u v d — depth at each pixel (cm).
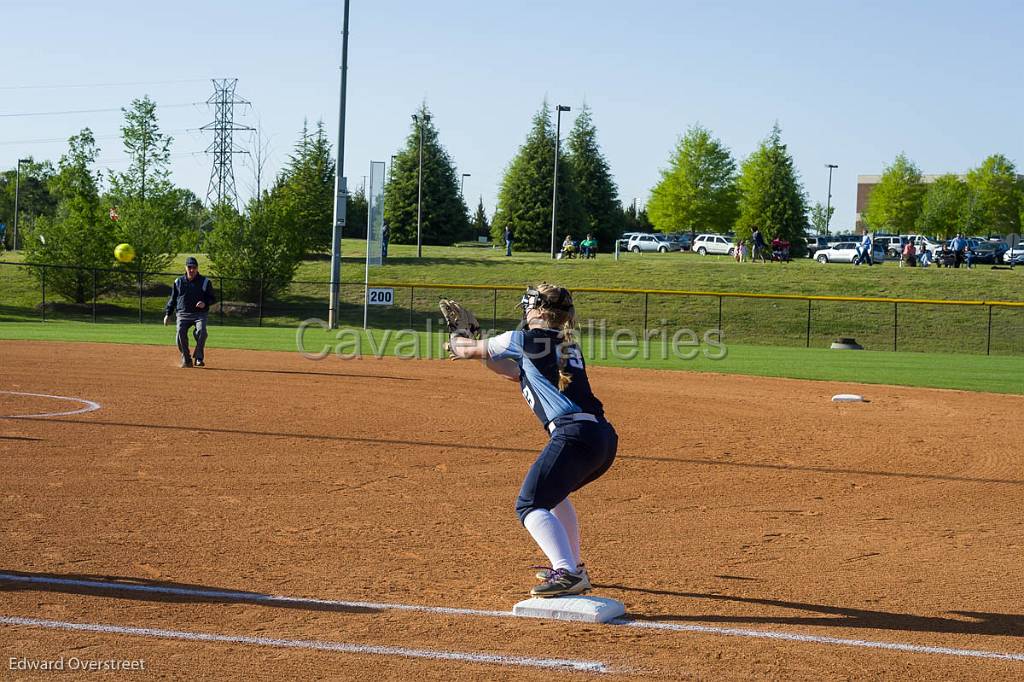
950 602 661
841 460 1222
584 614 603
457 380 2014
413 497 959
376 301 3709
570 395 623
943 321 4475
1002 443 1368
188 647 541
